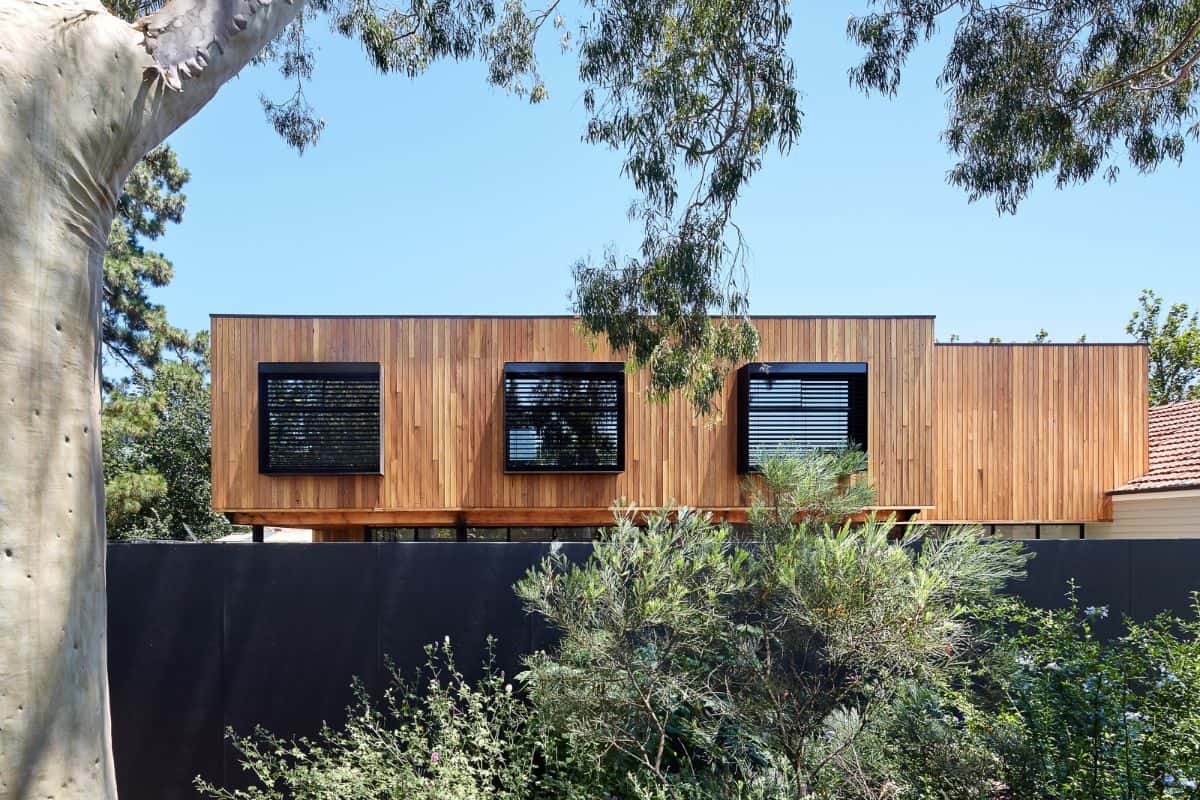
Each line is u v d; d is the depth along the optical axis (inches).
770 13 229.9
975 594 118.6
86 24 73.6
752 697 112.7
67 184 72.2
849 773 107.9
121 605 157.9
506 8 291.1
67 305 72.3
